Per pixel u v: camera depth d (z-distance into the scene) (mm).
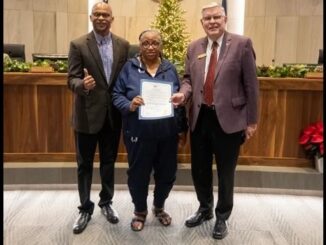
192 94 2479
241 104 2395
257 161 3615
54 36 7051
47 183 3402
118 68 2537
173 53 4211
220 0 6922
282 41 6883
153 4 7059
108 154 2688
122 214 2908
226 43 2381
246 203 3184
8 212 2908
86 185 2631
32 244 2430
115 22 7098
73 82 2383
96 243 2459
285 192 3424
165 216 2732
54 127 3578
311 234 2631
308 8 6637
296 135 3562
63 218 2822
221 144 2426
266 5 6887
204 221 2754
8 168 3363
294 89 3439
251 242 2504
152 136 2402
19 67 3441
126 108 2371
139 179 2555
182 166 3520
